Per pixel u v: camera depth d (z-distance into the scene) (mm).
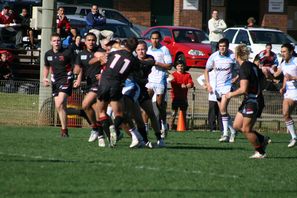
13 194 29969
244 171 37594
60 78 49031
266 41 89438
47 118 60594
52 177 33594
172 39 93750
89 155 40438
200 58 91062
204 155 42625
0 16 86438
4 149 41969
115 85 42750
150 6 125375
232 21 128875
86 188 31641
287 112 52000
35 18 64062
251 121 41719
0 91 63781
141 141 44688
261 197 31766
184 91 62875
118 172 35469
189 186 33031
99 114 43844
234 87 53469
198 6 122562
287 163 41188
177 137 55125
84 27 89688
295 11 128375
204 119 64188
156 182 33594
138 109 44562
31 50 83875
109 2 125062
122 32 89625
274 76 53812
